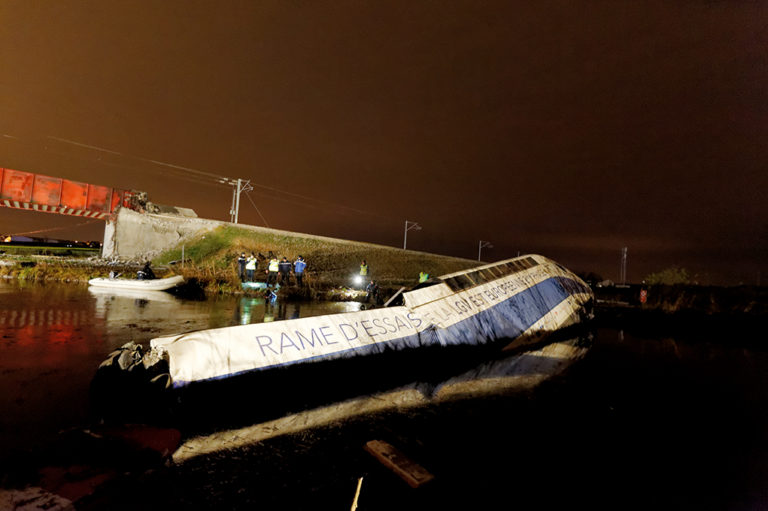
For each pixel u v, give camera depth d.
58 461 2.39
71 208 31.16
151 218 31.27
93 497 2.08
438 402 4.01
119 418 3.14
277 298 14.52
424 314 5.80
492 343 6.25
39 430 2.82
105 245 32.62
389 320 5.36
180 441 2.91
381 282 27.56
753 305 14.80
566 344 7.45
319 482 2.40
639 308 15.81
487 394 4.32
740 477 2.66
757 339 8.89
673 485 2.52
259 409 3.65
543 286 8.34
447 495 2.29
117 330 6.52
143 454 2.60
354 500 2.20
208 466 2.56
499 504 2.22
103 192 32.44
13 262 19.22
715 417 3.81
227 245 30.06
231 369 3.75
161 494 2.19
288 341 4.29
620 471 2.70
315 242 37.50
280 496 2.23
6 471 2.24
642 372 5.55
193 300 11.95
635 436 3.31
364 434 3.15
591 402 4.16
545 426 3.47
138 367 3.53
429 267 42.22
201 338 3.82
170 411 3.34
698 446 3.14
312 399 3.99
